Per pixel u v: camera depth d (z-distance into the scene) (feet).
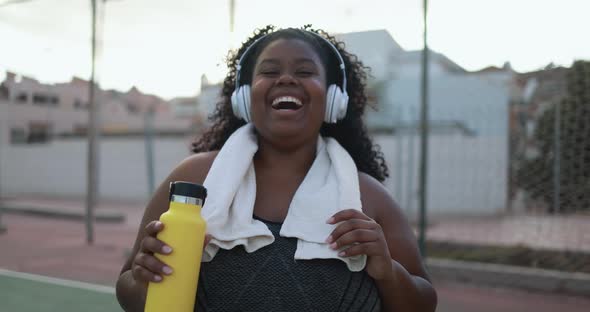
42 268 21.94
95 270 21.66
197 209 3.67
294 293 3.87
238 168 4.14
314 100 4.21
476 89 45.19
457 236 28.89
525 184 29.04
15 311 15.48
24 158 61.05
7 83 37.47
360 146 5.42
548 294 18.69
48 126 57.57
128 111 70.38
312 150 4.60
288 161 4.49
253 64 4.54
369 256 3.83
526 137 29.76
